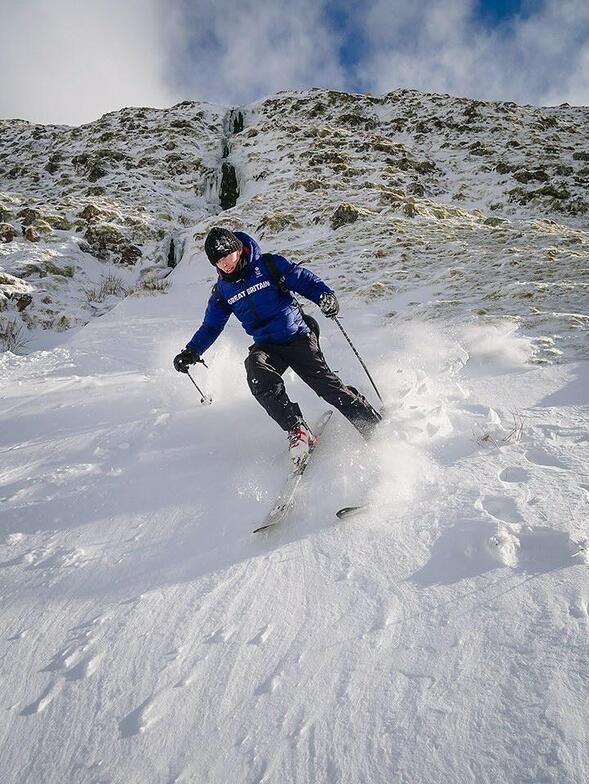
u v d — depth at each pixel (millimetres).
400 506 2328
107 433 3658
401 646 1597
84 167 20609
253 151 21906
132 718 1502
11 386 5188
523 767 1197
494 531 1973
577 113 27297
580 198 16453
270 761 1323
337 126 24375
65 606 2016
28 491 2951
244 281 2982
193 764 1349
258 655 1650
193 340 3354
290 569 2037
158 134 24000
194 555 2221
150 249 13188
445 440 2877
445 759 1252
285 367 3062
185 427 3576
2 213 13016
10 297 9156
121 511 2646
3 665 1763
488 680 1432
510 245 9773
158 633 1808
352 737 1348
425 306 6348
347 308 7309
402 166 19250
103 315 8750
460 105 26047
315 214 13984
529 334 4750
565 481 2334
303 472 2738
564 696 1342
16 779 1380
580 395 3346
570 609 1612
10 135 27781
